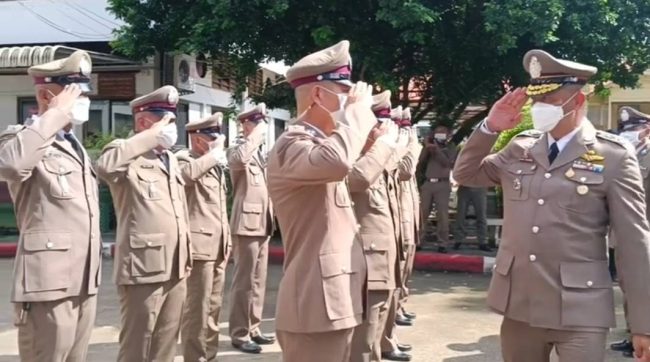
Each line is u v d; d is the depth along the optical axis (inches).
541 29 335.0
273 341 245.4
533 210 124.2
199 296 206.2
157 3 409.4
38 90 143.7
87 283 148.3
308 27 373.7
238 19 368.8
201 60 510.0
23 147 134.0
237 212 239.0
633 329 118.5
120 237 172.9
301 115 120.0
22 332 143.5
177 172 185.5
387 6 341.4
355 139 110.0
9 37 535.2
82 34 522.3
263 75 508.7
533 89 124.2
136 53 426.6
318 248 116.6
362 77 391.9
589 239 121.3
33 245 142.0
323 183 112.3
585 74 122.2
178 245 178.2
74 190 147.7
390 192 192.1
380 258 179.9
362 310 119.8
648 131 247.9
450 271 388.2
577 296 119.7
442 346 240.8
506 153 131.6
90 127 518.3
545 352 128.0
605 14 354.0
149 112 173.3
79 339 149.8
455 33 390.0
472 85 421.1
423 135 507.5
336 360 117.2
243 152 237.0
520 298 124.7
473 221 464.1
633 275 118.2
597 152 122.0
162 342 180.4
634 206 119.3
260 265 241.8
